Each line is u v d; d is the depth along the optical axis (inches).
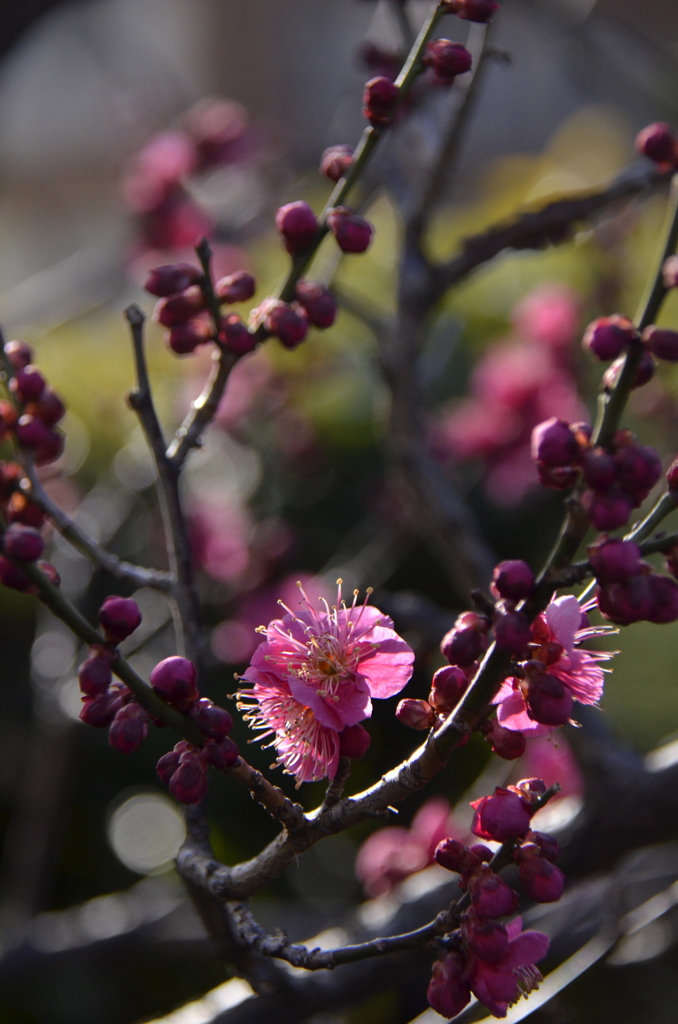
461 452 36.6
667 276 20.1
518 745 19.3
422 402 27.6
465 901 19.3
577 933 29.4
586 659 19.5
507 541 44.3
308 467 42.1
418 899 24.6
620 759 24.4
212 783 40.1
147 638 34.7
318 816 19.6
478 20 20.8
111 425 45.3
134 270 40.4
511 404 35.9
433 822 28.4
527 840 19.4
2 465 21.2
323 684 19.4
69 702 32.8
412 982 32.4
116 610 19.4
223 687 40.6
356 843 42.1
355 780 39.7
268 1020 23.9
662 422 36.9
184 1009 24.7
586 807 24.5
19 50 41.7
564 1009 26.1
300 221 21.2
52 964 32.6
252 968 22.2
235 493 40.3
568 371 36.0
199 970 37.2
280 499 43.4
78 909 36.5
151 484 40.4
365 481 44.2
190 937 33.1
